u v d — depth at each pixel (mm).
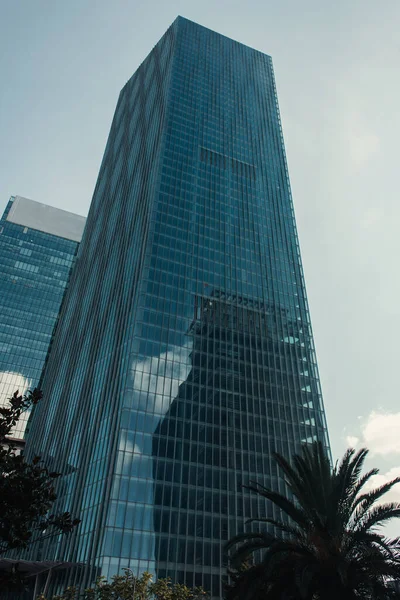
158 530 66375
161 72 143000
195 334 90125
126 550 62562
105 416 79688
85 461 79312
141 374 79125
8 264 191000
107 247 121125
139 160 126188
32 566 59594
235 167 124750
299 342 103625
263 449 84188
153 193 104812
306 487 29188
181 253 99375
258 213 119625
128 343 83562
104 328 98812
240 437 83125
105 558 60656
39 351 174875
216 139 126875
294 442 88312
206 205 111250
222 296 98938
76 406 95375
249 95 146500
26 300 184875
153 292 89938
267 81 156250
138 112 148250
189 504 71188
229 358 91625
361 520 28047
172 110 124188
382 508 27578
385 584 26219
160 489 70062
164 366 82375
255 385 91375
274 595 26344
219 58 149125
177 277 95188
